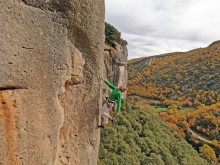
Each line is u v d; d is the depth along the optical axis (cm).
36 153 490
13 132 457
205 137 6594
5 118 449
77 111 625
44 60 502
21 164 467
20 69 461
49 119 515
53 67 522
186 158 3828
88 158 655
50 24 513
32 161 484
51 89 519
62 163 609
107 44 4159
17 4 454
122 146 3262
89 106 641
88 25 599
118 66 4188
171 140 4222
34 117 487
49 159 520
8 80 447
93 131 655
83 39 603
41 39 495
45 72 504
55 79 529
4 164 444
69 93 605
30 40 475
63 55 544
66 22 554
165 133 4338
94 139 661
